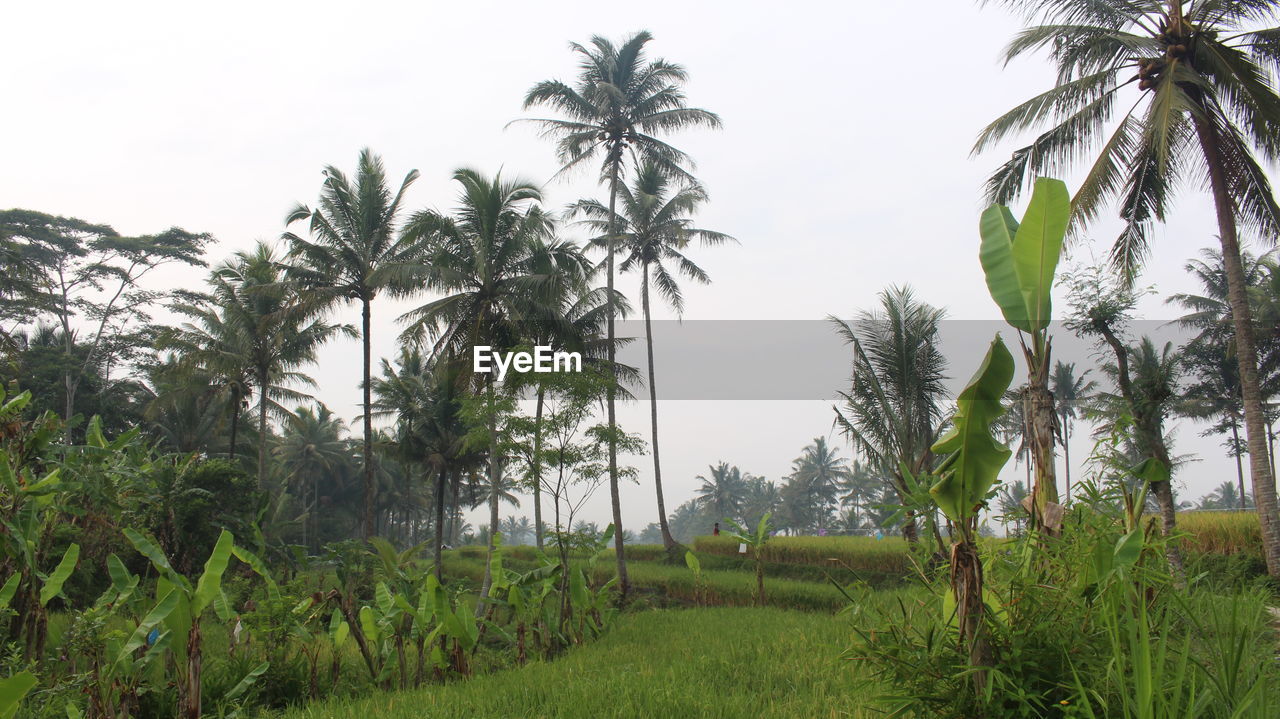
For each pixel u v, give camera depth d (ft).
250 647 39.58
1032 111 51.80
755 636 40.52
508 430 57.11
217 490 63.57
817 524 303.48
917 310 69.62
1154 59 48.78
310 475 199.00
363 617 39.19
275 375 120.98
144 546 29.22
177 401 126.62
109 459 41.55
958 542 15.21
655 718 23.86
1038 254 18.12
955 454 15.19
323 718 29.12
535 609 49.73
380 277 80.94
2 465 30.53
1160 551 16.96
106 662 29.73
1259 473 46.47
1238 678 14.62
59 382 112.68
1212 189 50.21
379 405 126.11
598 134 89.97
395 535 214.90
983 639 14.83
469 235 80.48
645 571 89.86
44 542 36.37
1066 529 16.99
